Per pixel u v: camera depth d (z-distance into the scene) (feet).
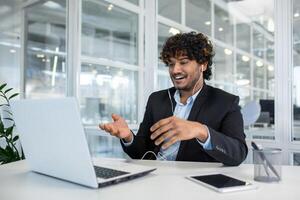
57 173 3.00
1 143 8.71
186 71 4.53
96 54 10.53
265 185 2.79
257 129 7.02
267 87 7.07
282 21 6.75
